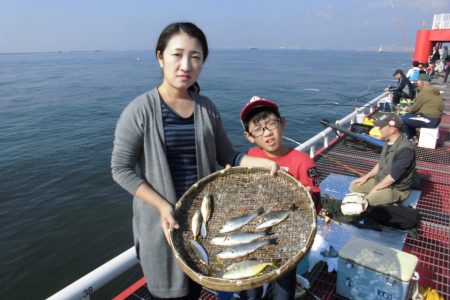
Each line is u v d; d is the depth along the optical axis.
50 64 104.69
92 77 52.50
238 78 47.66
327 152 7.16
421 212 4.64
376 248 3.01
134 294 3.11
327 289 3.16
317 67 74.06
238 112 23.36
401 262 2.80
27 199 10.46
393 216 4.01
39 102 28.66
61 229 8.79
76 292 2.17
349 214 4.05
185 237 1.95
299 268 3.27
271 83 40.38
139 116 1.85
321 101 26.48
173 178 2.03
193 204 2.09
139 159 1.98
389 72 57.47
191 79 1.89
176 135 1.95
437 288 3.23
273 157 2.71
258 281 1.55
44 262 7.49
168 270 2.02
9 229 8.82
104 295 5.94
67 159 13.95
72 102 28.52
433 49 21.55
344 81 41.81
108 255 7.73
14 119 22.00
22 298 6.45
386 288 2.77
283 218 2.01
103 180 11.79
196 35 1.86
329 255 3.54
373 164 6.46
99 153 14.70
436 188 5.44
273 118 2.59
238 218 2.06
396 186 4.58
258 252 1.87
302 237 1.88
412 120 7.72
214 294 3.21
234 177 2.27
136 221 2.05
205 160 2.08
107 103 27.83
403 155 4.46
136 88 37.31
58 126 19.89
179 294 2.06
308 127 18.88
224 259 1.87
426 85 7.81
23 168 12.98
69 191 10.98
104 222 9.12
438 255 3.70
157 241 1.98
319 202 2.57
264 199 2.17
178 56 1.83
